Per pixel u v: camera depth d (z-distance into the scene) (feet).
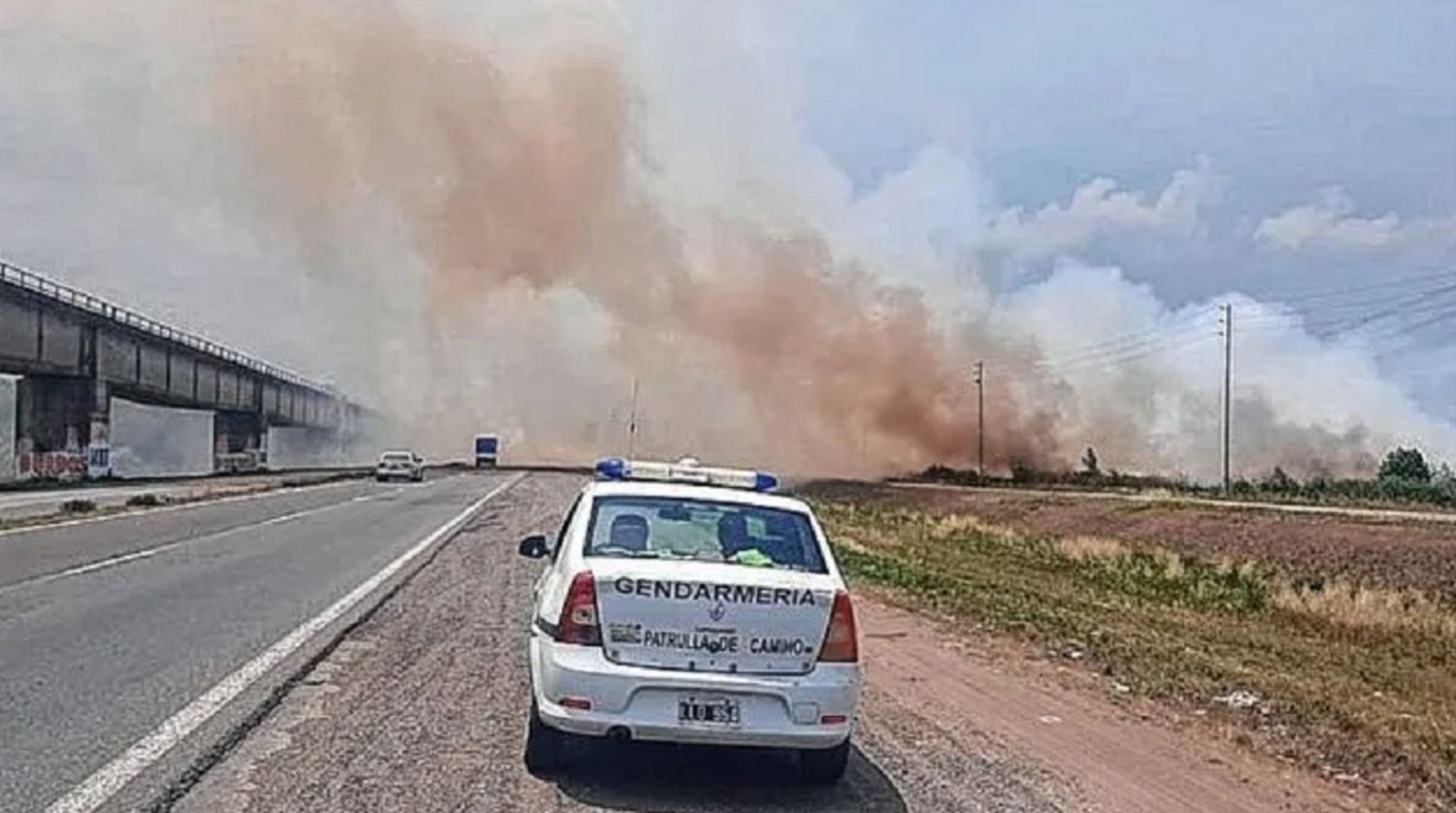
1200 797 31.55
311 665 42.65
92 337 212.84
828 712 29.04
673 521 31.53
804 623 29.25
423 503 163.02
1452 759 38.34
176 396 254.68
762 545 31.22
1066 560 150.20
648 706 28.55
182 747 30.27
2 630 48.16
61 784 26.89
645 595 28.84
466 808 26.63
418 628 52.90
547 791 28.63
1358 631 95.35
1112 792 31.35
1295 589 123.95
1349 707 48.67
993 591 92.68
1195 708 45.03
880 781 31.32
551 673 28.81
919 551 141.79
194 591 62.69
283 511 138.62
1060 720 40.91
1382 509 204.13
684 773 30.96
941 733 37.45
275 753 30.32
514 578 74.08
